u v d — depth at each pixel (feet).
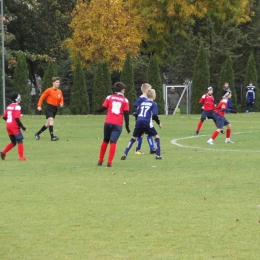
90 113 306.55
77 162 114.42
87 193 82.64
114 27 341.00
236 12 354.95
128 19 344.49
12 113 116.47
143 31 351.67
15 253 55.42
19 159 117.50
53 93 159.63
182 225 64.85
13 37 322.55
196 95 308.60
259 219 67.15
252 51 349.61
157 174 98.84
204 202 76.33
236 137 168.04
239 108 321.11
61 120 244.01
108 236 60.85
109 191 83.92
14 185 88.99
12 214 70.33
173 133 180.86
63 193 82.69
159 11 347.77
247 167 106.42
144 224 65.41
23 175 98.43
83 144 150.10
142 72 343.26
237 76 350.43
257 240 59.11
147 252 55.47
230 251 55.62
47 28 373.81
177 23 350.23
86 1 365.81
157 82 303.27
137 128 117.08
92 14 341.41
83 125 214.69
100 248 56.85
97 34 340.18
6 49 314.76
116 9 342.03
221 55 340.80
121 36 343.26
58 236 61.05
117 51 338.13
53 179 94.32
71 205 75.00
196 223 65.67
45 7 370.32
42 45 376.48
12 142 118.42
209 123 224.74
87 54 339.16
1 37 306.14
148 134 118.11
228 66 312.91
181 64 346.74
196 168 105.40
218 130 148.36
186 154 126.62
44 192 83.51
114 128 107.14
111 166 108.06
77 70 300.81
